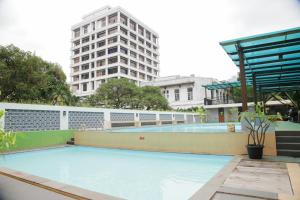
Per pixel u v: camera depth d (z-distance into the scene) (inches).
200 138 343.0
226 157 311.7
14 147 433.4
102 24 2015.3
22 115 461.4
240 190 154.9
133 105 1114.1
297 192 150.0
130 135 425.1
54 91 794.2
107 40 1948.8
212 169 266.5
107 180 230.5
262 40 316.5
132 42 2059.5
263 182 175.3
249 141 303.6
